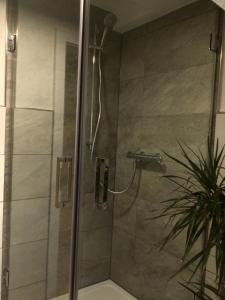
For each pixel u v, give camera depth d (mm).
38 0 1497
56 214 1567
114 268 1709
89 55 1548
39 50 1520
